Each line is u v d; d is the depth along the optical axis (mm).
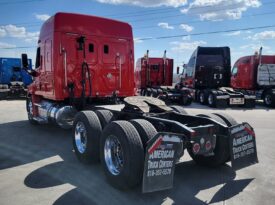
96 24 7883
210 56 20016
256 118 12594
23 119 11422
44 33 8156
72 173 5238
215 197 4254
